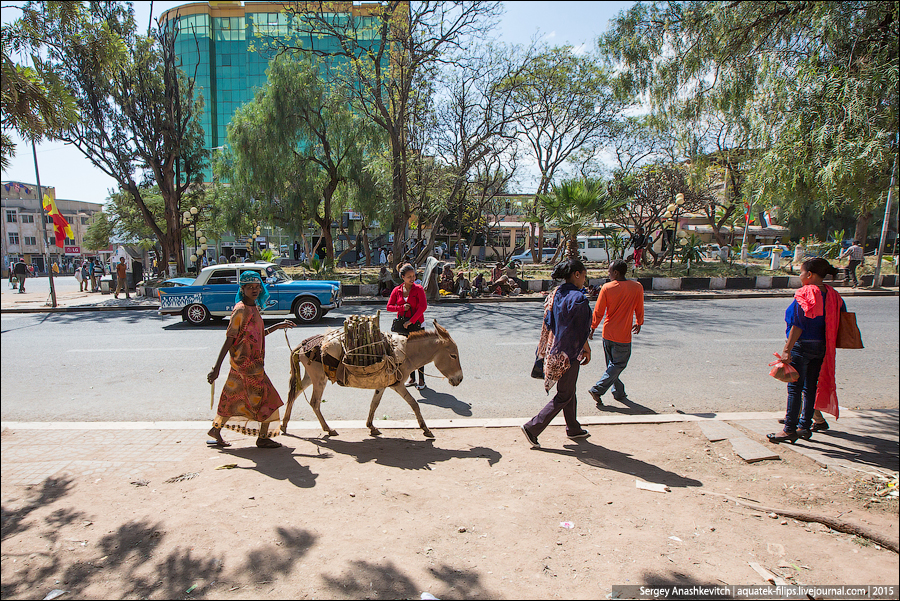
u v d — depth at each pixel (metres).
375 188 24.89
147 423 5.50
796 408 4.87
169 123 20.19
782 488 3.98
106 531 3.28
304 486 3.96
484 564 2.95
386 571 2.87
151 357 8.99
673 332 11.16
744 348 9.55
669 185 23.16
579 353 4.77
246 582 2.77
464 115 19.28
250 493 3.82
